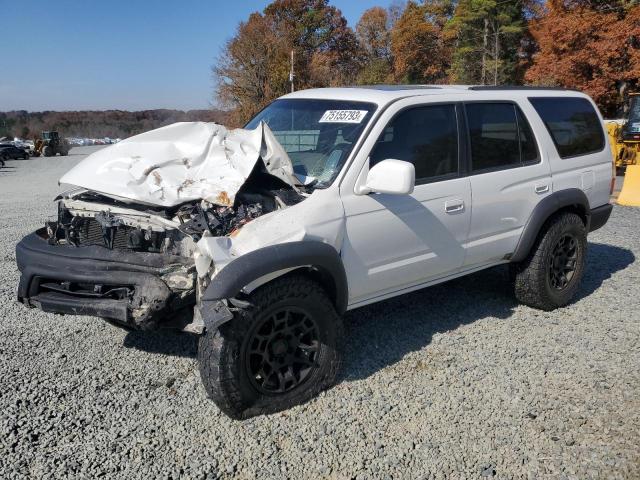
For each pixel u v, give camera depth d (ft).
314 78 144.97
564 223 16.38
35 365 13.10
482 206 14.49
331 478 9.37
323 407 11.41
